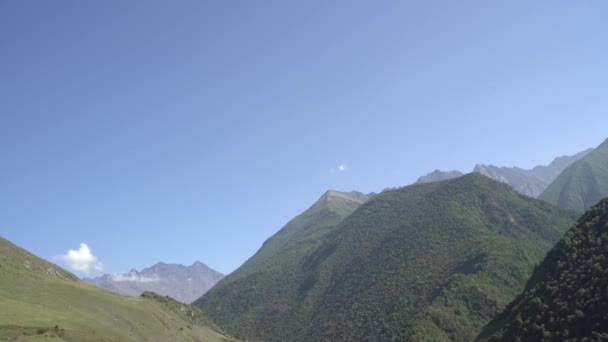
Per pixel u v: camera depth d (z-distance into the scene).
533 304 112.44
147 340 148.62
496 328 127.88
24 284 136.50
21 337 100.00
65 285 153.25
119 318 149.25
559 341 95.75
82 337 112.44
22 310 114.38
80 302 143.12
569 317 97.62
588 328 92.88
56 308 127.19
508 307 134.00
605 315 91.44
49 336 105.06
